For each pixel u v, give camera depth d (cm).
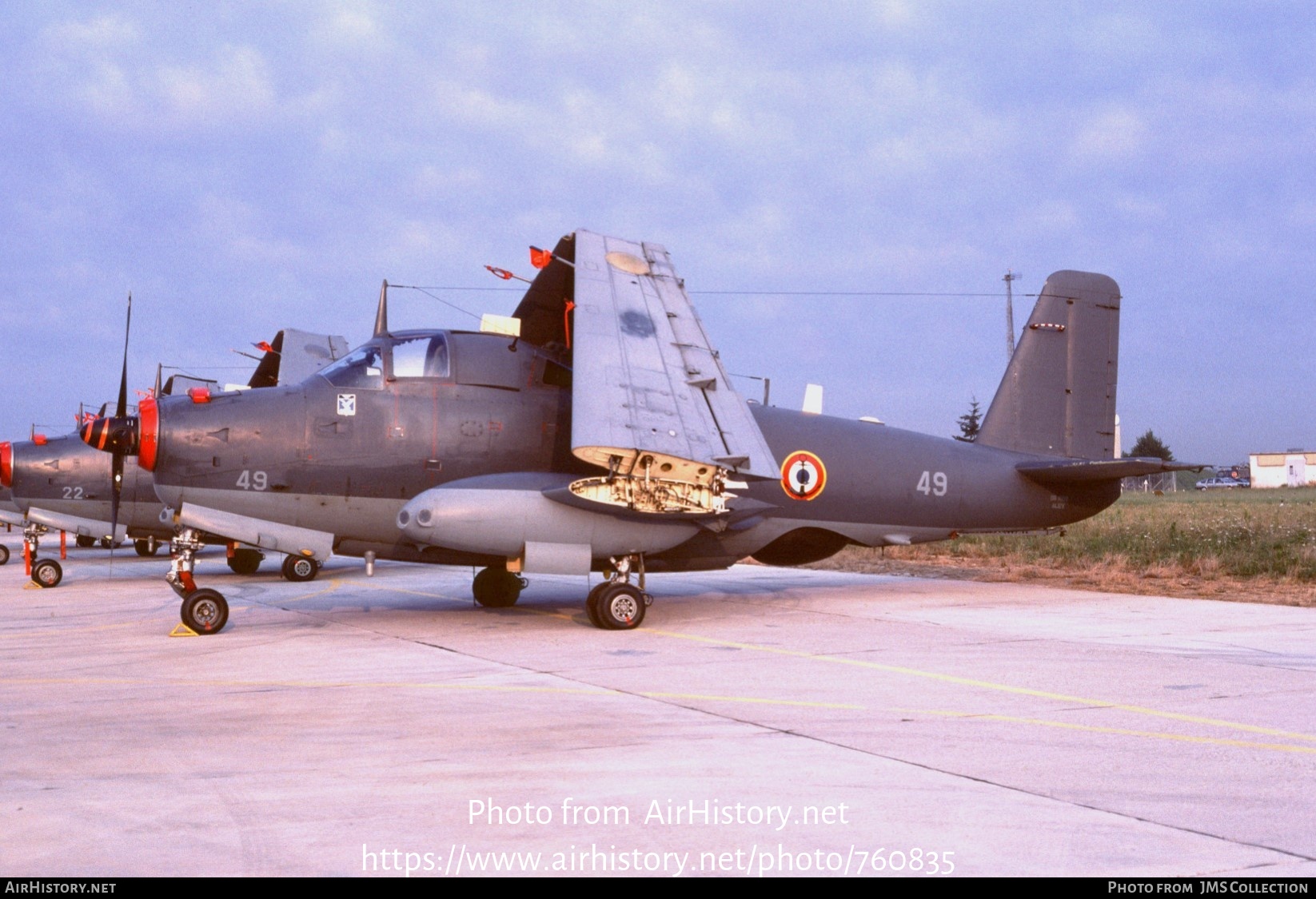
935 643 1016
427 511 1098
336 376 1205
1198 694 748
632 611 1139
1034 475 1520
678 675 838
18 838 433
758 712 689
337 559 2498
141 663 916
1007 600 1437
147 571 2197
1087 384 1617
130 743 604
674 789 505
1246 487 10869
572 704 719
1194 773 535
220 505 1148
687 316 1266
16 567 2417
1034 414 1581
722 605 1388
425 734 627
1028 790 504
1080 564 1941
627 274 1257
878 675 834
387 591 1692
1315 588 1538
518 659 928
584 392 1055
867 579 1809
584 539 1141
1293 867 397
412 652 976
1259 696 742
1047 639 1041
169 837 435
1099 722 657
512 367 1244
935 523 1472
